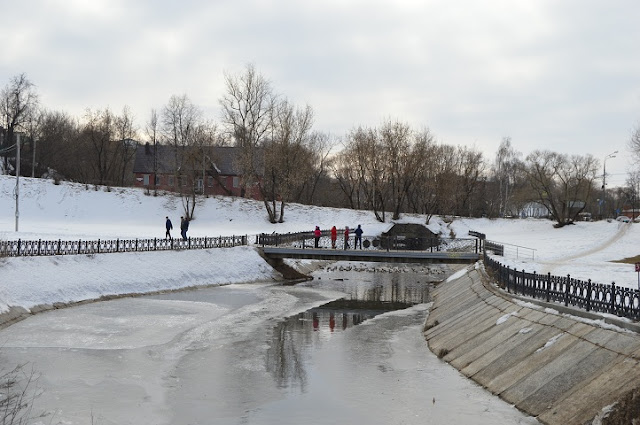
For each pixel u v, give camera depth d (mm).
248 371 19250
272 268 49344
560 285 19531
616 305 15688
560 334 16922
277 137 74875
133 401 16016
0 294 27109
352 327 27688
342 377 18516
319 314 31547
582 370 14227
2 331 24250
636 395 11648
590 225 76375
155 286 37656
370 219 80312
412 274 55500
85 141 98812
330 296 39125
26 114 92625
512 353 17875
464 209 96938
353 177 94000
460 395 16188
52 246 34562
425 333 26141
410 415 14750
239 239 51906
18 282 29062
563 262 35656
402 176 80375
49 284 30812
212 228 72938
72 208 77062
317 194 120250
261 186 81688
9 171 94188
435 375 18547
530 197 83562
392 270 58781
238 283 44250
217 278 43344
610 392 12547
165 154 101062
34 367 19094
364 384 17672
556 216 77562
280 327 27344
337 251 47000
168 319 28344
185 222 45469
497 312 22938
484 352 19422
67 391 16703
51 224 65438
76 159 103500
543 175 80000
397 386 17391
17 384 17125
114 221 75500
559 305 18594
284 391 17031
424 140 80938
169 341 23703
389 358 21188
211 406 15672
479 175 103125
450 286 38344
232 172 99750
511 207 118938
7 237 42344
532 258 39062
